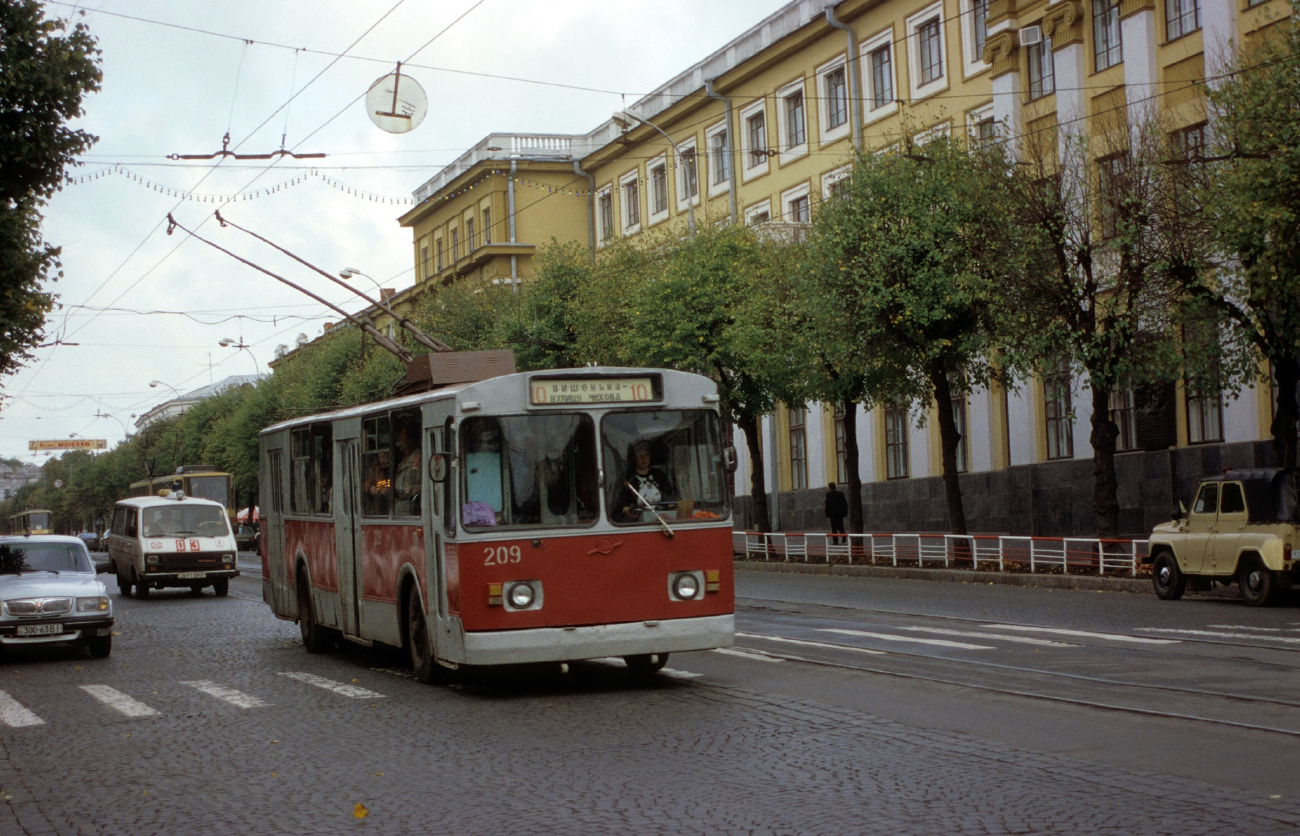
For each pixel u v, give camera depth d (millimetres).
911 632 16688
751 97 46906
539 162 61875
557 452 12391
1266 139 19578
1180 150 23406
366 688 13523
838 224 27438
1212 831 6566
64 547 19516
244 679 14844
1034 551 26047
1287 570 18922
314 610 17547
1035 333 24391
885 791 7672
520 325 45062
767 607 21516
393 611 14383
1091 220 24172
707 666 14055
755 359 31219
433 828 7266
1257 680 11773
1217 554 19938
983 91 36062
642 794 7859
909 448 39625
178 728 11406
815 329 28250
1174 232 22375
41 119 16891
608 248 42375
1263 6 26625
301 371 66188
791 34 43594
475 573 12070
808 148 43844
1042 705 10633
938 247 26453
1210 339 23312
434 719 11180
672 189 52281
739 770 8438
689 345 33938
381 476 14742
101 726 11773
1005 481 35125
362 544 15461
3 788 9070
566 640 12141
